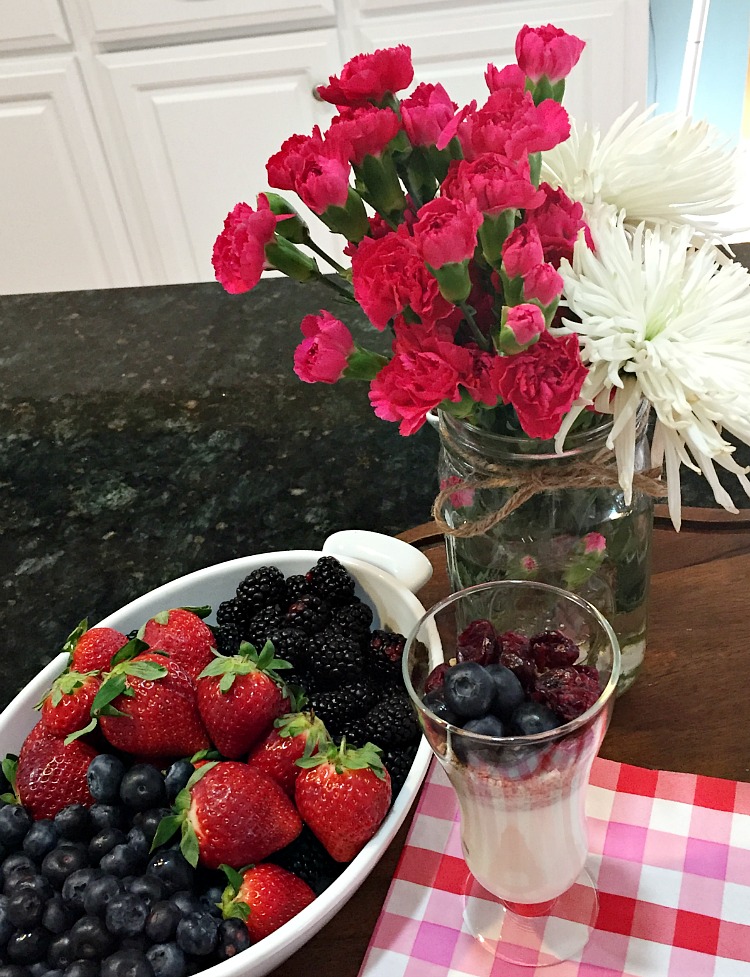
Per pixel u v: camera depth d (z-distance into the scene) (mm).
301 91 2107
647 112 634
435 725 524
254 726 642
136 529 1014
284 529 977
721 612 795
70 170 2297
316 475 1040
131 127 2199
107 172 2295
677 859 639
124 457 1115
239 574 810
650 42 2318
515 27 1958
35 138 2246
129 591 940
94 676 679
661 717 724
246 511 1009
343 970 604
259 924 578
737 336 542
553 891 596
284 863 623
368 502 990
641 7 1920
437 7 1966
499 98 508
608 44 1967
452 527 666
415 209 567
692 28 2242
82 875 587
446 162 538
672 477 564
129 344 1305
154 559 973
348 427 1101
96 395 1221
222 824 589
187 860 588
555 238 531
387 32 2004
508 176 450
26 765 660
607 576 661
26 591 960
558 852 572
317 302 1312
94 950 555
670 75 2387
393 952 608
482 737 500
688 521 879
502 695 528
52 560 993
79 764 660
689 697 735
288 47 2045
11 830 624
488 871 592
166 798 630
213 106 2145
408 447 1056
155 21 2049
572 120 629
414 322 511
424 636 605
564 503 619
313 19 2018
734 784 671
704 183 598
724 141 610
